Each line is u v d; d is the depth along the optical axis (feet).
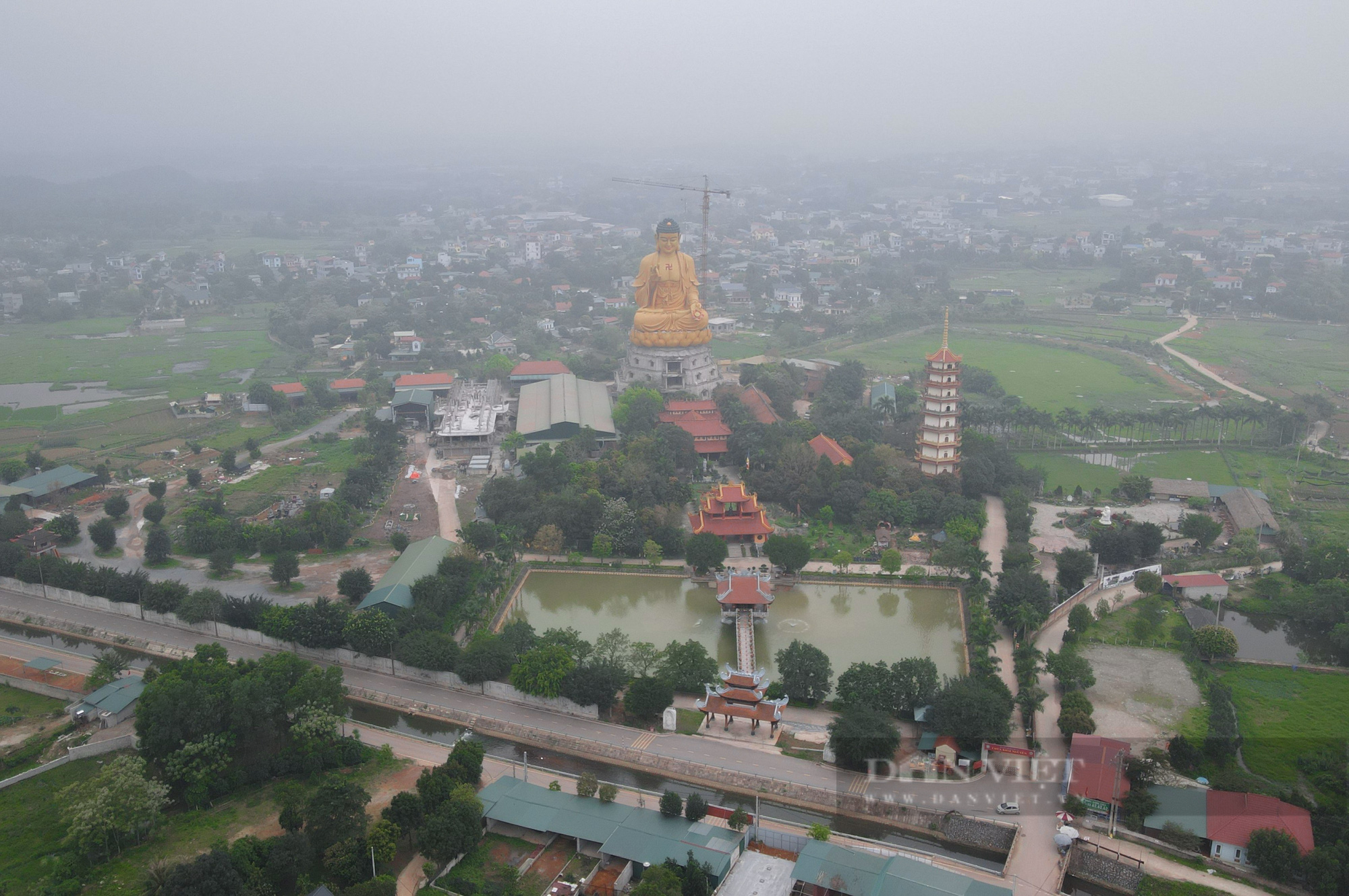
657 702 543.39
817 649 576.20
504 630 634.02
